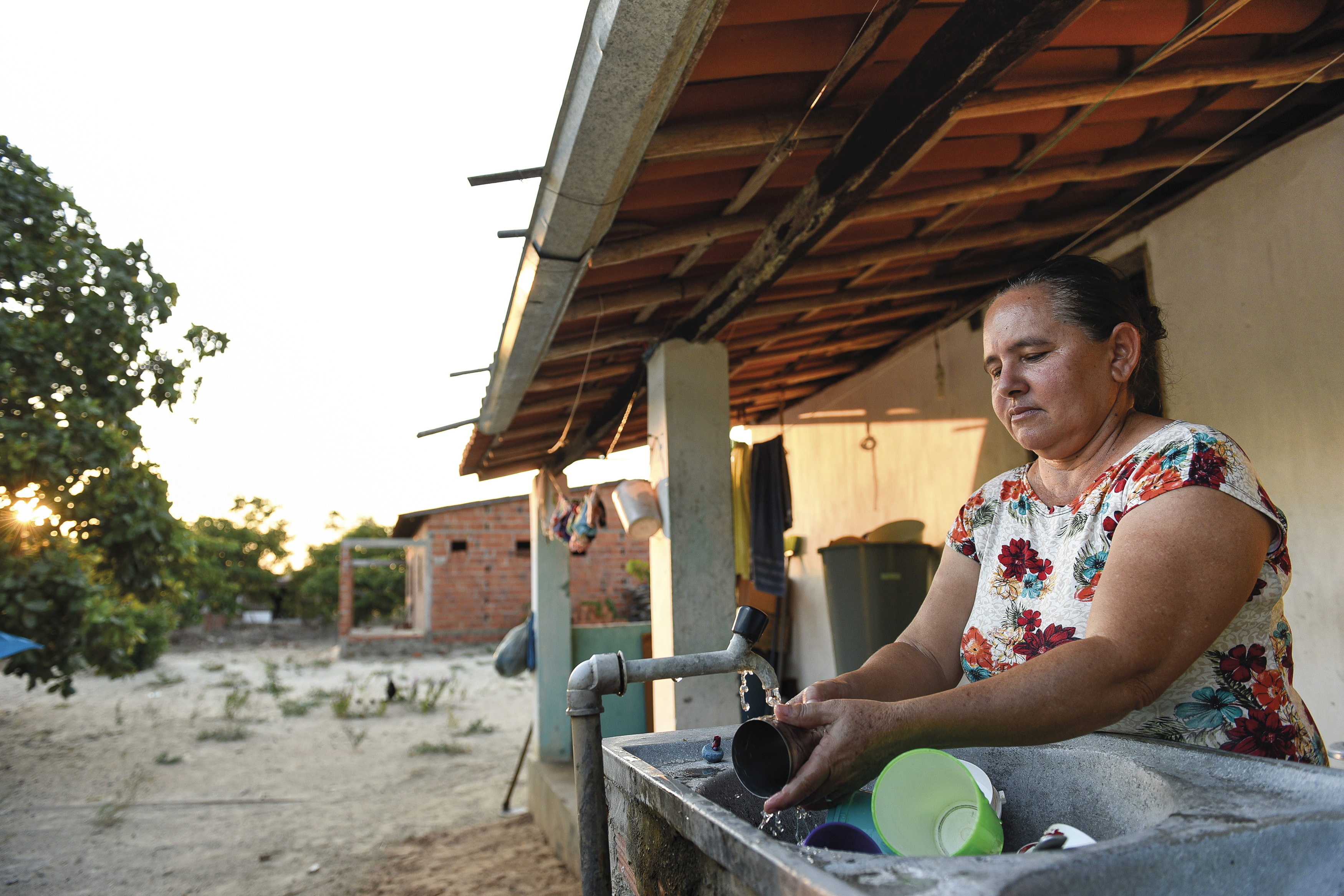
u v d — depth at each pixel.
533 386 3.82
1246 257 2.76
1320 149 2.51
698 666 1.04
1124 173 2.71
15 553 6.45
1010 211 2.98
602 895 0.96
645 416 5.01
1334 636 2.49
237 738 9.12
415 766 7.91
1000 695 0.79
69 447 6.34
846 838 0.86
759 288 2.82
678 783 0.96
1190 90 2.26
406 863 5.20
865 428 5.10
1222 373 2.86
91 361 6.73
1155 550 0.89
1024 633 1.15
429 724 10.06
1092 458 1.12
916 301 3.94
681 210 2.49
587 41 1.63
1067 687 0.79
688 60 1.65
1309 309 2.55
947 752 1.12
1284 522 0.96
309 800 6.72
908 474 4.61
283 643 23.64
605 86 1.65
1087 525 1.06
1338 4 1.99
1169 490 0.93
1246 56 2.14
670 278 3.03
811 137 2.13
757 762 0.88
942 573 1.34
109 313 6.72
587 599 17.73
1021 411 1.13
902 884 0.58
